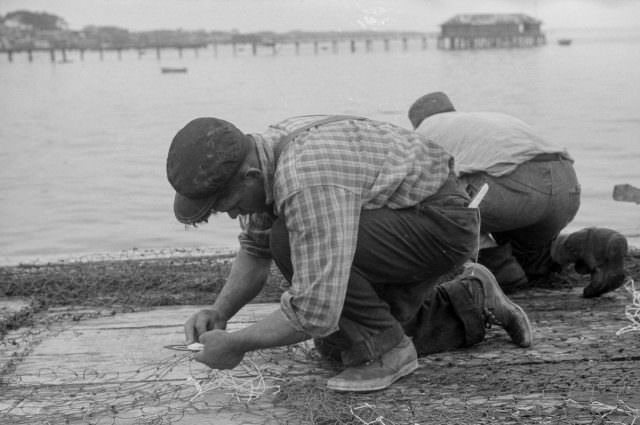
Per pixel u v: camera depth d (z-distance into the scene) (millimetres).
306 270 2797
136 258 5492
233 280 3471
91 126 28484
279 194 2812
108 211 12883
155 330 3980
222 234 10789
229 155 2770
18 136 25562
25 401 3176
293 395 3141
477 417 2904
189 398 3178
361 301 3086
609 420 2855
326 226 2768
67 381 3373
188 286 4703
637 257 5062
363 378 3139
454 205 3045
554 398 3057
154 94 45625
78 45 129500
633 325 3846
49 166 18453
